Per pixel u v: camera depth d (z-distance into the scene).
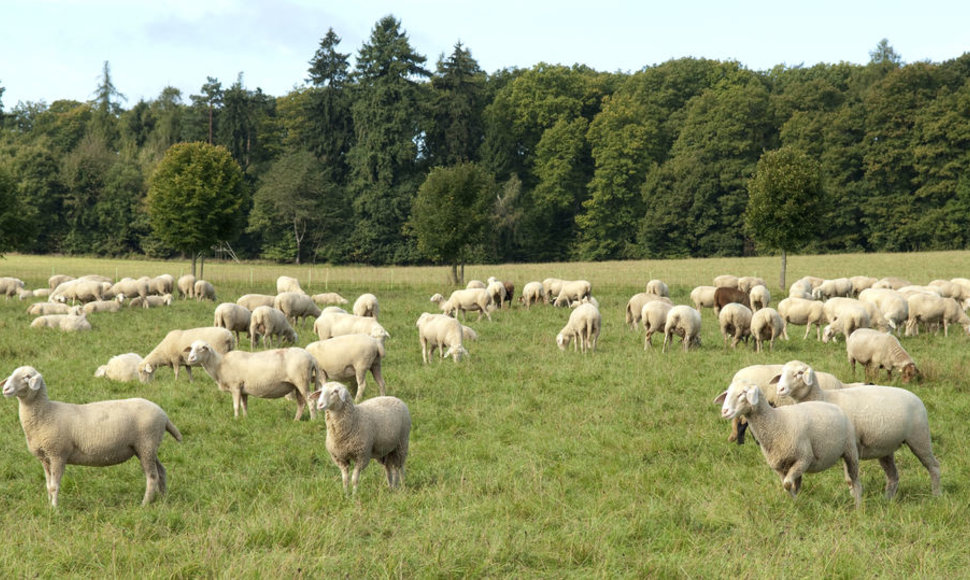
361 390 14.84
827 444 8.83
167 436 12.27
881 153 83.44
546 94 103.38
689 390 15.77
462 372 17.83
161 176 50.38
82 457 9.10
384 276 60.12
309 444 11.89
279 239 95.81
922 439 9.41
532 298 36.78
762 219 44.66
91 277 40.16
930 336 24.30
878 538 7.96
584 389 16.12
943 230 80.19
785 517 8.52
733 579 6.86
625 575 7.04
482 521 8.43
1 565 7.08
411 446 11.82
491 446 11.77
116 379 16.91
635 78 113.88
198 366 18.02
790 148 44.38
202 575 6.91
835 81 104.88
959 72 89.62
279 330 21.42
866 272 59.09
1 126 121.62
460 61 98.19
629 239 97.00
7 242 48.72
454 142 96.62
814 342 23.08
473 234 51.34
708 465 10.65
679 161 92.69
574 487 9.79
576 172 101.06
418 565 7.21
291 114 111.81
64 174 98.75
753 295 28.17
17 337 22.48
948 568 7.21
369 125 93.25
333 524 8.05
